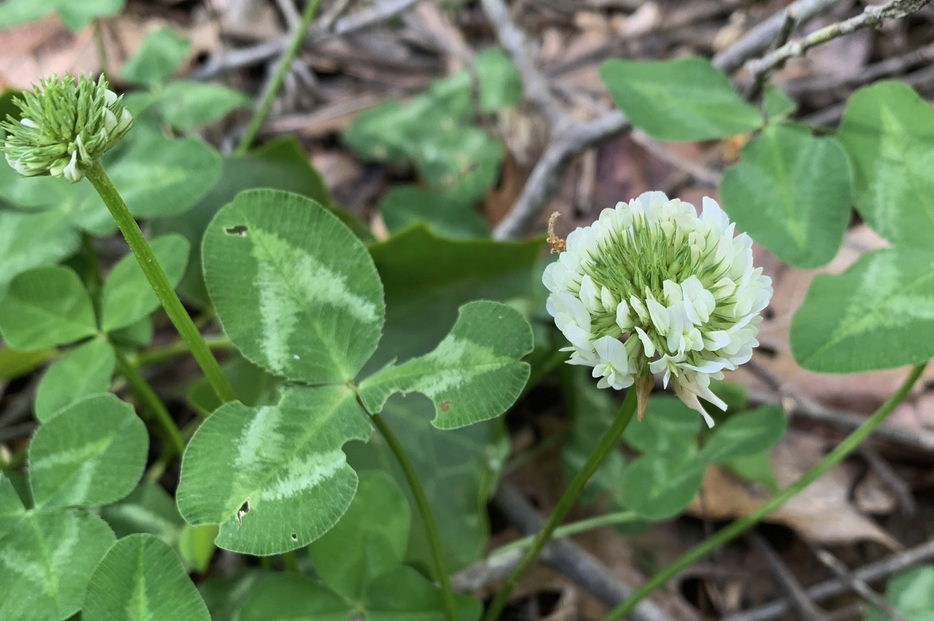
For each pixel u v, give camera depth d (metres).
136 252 0.12
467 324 0.13
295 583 0.14
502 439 0.18
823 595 0.18
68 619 0.14
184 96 0.20
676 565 0.16
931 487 0.20
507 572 0.17
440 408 0.13
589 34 0.32
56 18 0.26
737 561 0.19
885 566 0.18
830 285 0.15
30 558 0.13
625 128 0.21
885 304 0.14
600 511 0.19
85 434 0.13
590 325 0.13
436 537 0.14
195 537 0.14
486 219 0.26
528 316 0.18
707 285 0.13
